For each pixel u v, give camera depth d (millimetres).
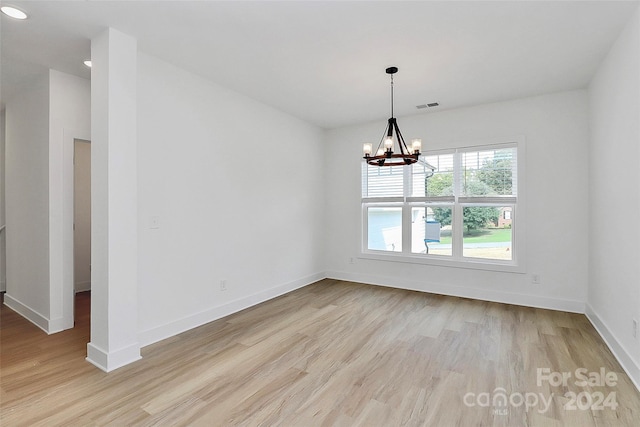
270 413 1974
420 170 4855
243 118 3984
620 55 2578
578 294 3791
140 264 2891
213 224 3600
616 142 2701
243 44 2770
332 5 2227
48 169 3219
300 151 5027
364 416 1945
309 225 5254
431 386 2266
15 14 2273
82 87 3412
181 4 2203
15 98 3805
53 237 3230
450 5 2221
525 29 2516
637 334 2262
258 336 3145
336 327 3377
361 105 4359
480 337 3104
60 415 1936
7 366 2521
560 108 3861
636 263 2283
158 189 3039
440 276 4668
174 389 2225
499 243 4316
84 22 2396
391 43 2746
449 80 3516
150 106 2969
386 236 5215
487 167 4359
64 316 3293
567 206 3834
